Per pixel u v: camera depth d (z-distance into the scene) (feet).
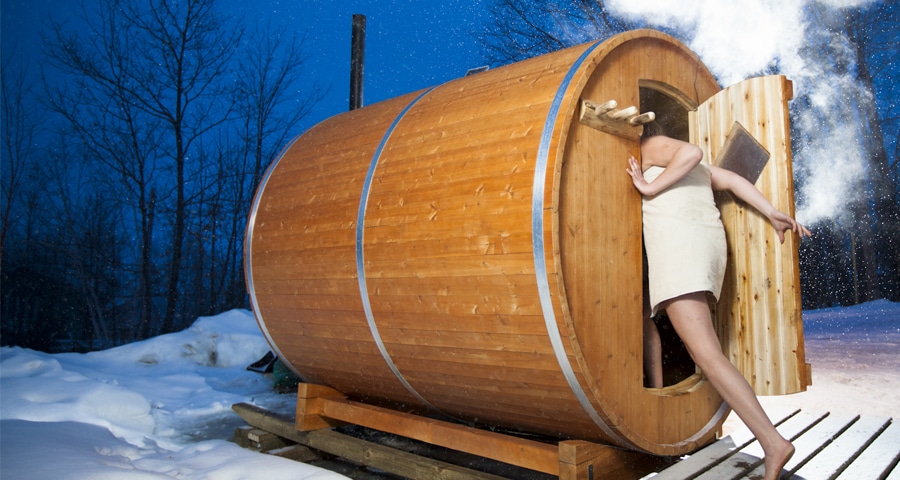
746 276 12.37
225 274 78.02
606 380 9.80
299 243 13.47
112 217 72.54
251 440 15.24
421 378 12.05
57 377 18.88
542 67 10.77
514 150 9.79
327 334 13.41
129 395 17.26
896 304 49.03
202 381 23.06
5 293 67.51
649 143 11.03
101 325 68.74
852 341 31.55
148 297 68.90
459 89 12.23
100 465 12.00
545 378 9.77
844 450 12.03
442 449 14.39
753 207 12.28
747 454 11.50
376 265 11.57
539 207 9.14
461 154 10.66
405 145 11.94
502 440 10.94
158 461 13.47
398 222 11.21
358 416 13.65
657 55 11.68
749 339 12.32
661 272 10.47
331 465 14.05
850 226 62.28
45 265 69.31
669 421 10.93
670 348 13.76
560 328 9.04
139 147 73.61
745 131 12.24
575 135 9.76
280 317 14.55
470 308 10.19
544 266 9.00
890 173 65.36
